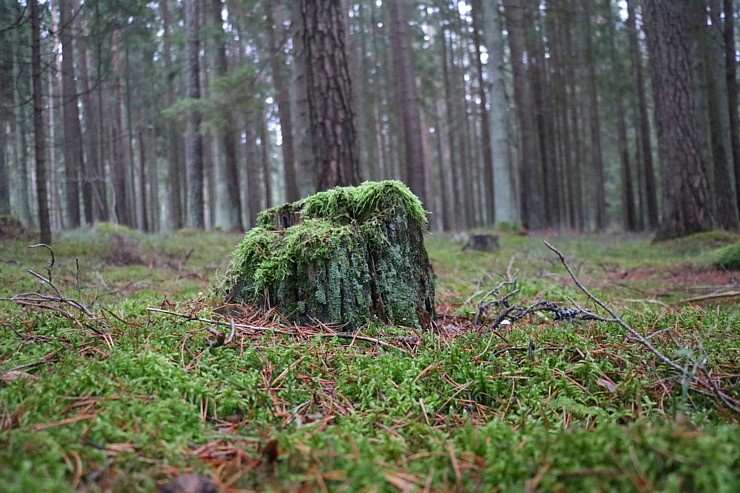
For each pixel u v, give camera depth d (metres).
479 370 2.34
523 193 19.23
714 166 12.90
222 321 2.81
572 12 17.16
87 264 6.66
